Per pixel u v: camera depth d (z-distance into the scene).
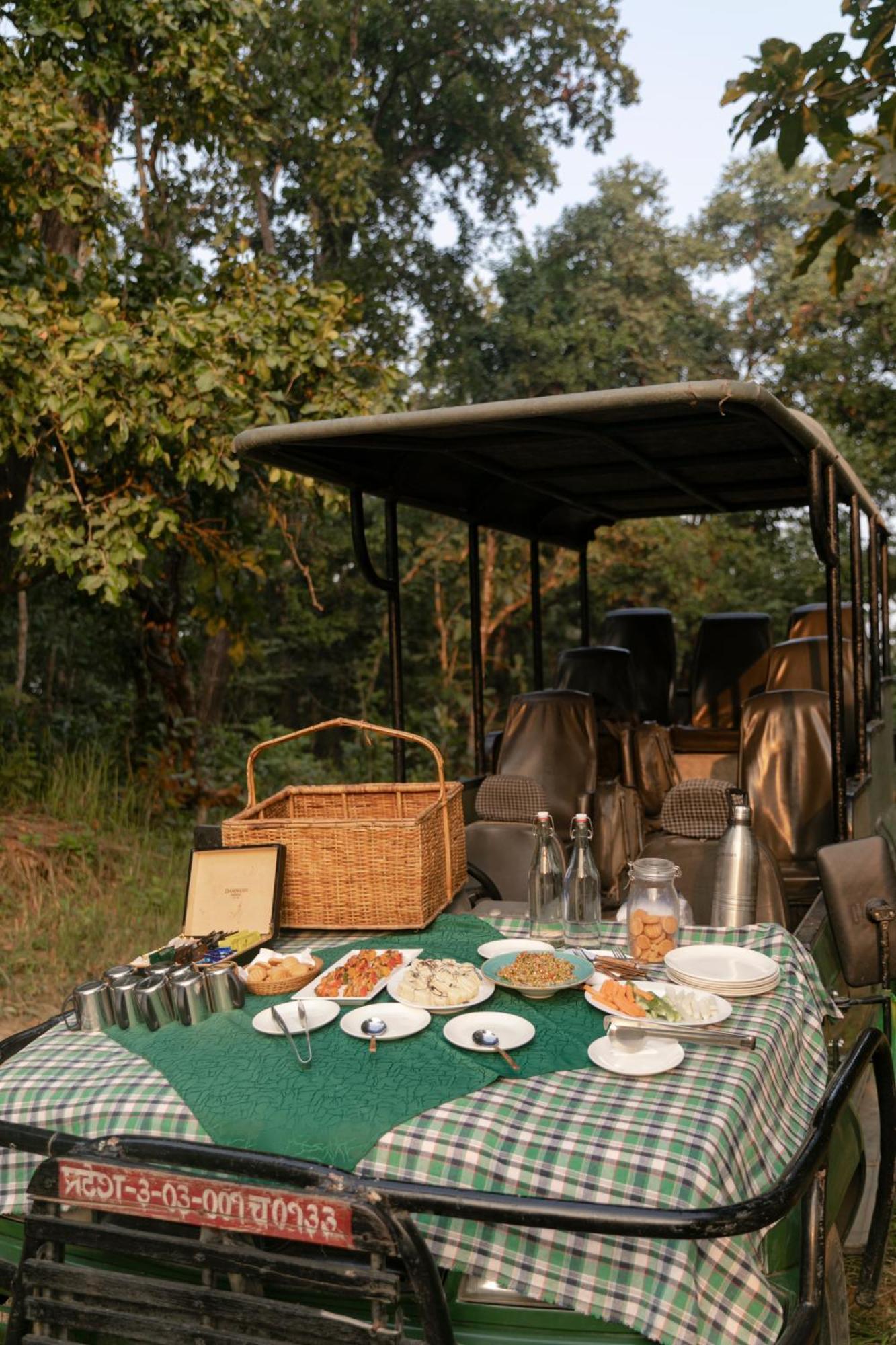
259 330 7.83
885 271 16.23
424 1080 2.31
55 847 7.87
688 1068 2.35
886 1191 3.15
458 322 18.95
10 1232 2.45
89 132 7.64
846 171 4.56
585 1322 2.07
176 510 8.81
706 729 6.05
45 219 8.75
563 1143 2.07
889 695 6.62
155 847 8.81
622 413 3.65
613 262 21.00
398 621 5.06
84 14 7.58
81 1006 2.70
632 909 3.03
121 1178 2.10
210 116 8.70
